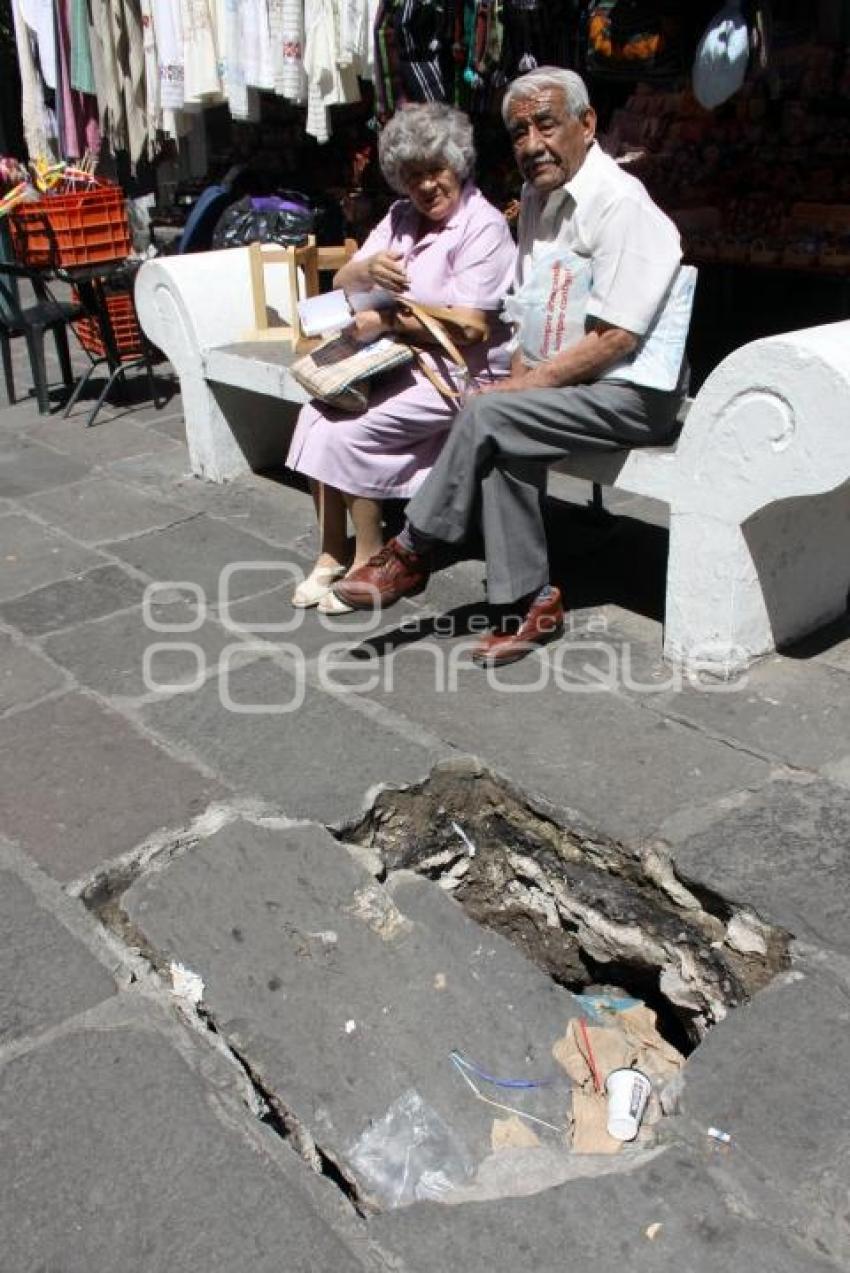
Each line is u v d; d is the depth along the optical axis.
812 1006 2.27
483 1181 2.01
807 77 5.55
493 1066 2.28
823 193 5.62
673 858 2.67
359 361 3.74
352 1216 1.95
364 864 2.79
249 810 2.93
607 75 4.93
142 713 3.41
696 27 4.86
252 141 7.54
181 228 8.23
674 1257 1.85
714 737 3.12
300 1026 2.35
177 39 6.57
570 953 3.03
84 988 2.43
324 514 3.96
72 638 3.89
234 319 5.12
